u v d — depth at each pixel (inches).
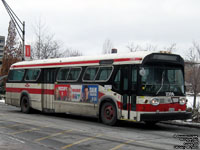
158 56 467.5
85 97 549.3
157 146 340.5
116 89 489.1
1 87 1459.2
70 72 589.3
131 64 468.8
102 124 522.0
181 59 493.4
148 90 453.1
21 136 397.1
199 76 732.0
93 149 323.0
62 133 420.8
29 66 700.0
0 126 484.7
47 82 641.6
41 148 326.3
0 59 2753.4
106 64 513.3
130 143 355.6
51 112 679.1
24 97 707.4
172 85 477.4
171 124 542.3
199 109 641.6
